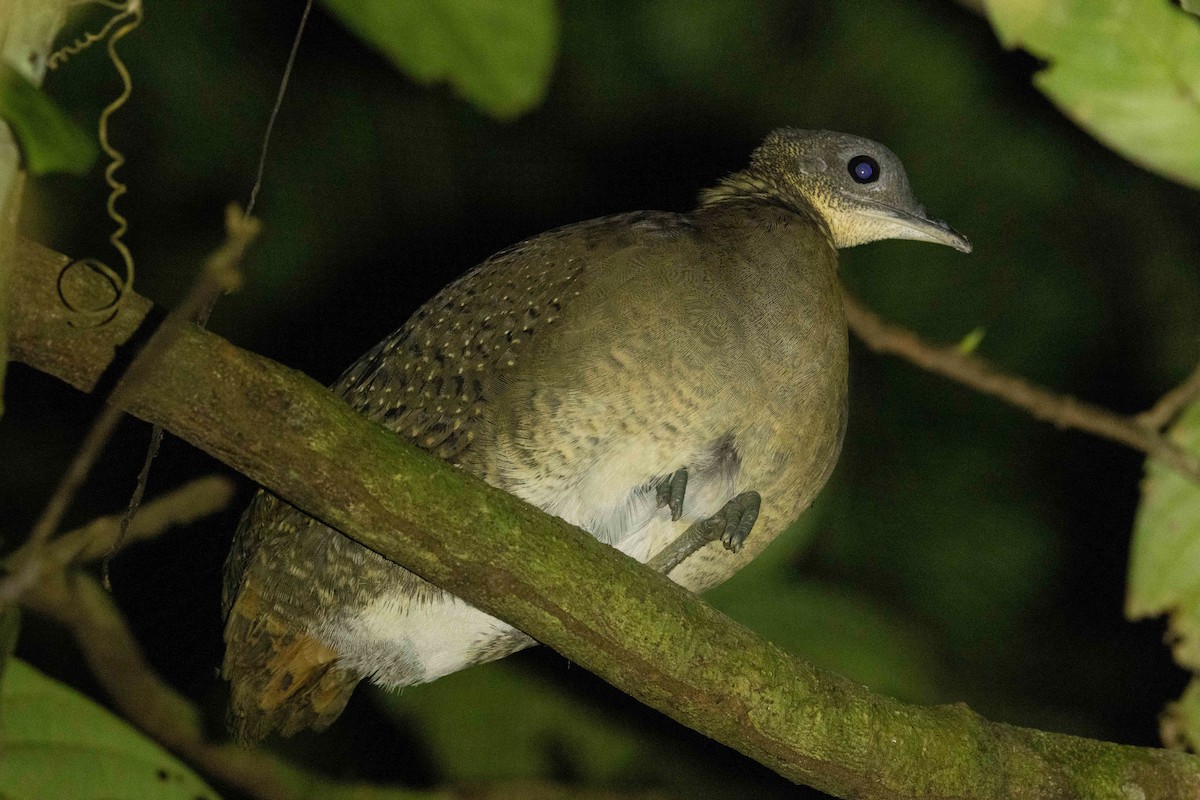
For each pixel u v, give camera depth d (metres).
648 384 6.62
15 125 3.57
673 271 6.75
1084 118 4.98
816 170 8.51
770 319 6.82
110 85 9.68
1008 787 5.82
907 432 10.05
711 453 6.76
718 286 6.79
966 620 9.79
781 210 7.66
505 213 10.69
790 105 10.24
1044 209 10.12
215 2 9.88
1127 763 5.98
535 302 6.76
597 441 6.62
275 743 9.92
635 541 6.91
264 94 10.02
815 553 9.77
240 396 4.70
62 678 9.12
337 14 4.93
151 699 7.64
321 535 6.78
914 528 9.85
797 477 7.12
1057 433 10.01
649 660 5.42
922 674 7.97
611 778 8.66
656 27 10.27
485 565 5.16
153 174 9.95
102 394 4.70
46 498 9.83
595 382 6.60
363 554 6.75
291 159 10.17
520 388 6.64
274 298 10.32
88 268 4.62
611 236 6.93
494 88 5.02
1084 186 10.08
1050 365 10.12
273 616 6.88
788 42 10.20
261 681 7.05
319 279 10.37
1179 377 10.16
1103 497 10.05
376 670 7.13
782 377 6.82
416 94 10.37
